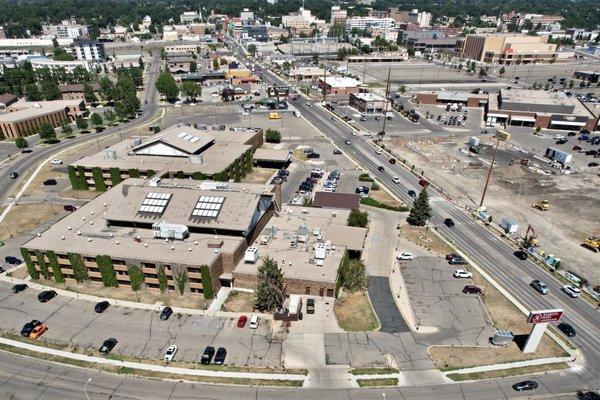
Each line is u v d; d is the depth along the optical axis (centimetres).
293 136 19600
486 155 17438
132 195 10481
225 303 8712
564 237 11431
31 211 12650
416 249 10725
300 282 8781
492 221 12206
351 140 19175
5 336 7800
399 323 8156
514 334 7944
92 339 7744
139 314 8394
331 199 12375
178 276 8756
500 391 6700
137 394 6612
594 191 14175
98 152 16600
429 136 19888
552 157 16875
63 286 9275
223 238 9650
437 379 6912
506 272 9875
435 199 13525
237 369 7081
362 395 6612
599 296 8931
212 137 16338
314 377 6931
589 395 6575
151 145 14825
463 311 8525
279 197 11600
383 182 14838
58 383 6825
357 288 9119
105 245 9312
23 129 19462
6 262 10075
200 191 10444
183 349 7506
